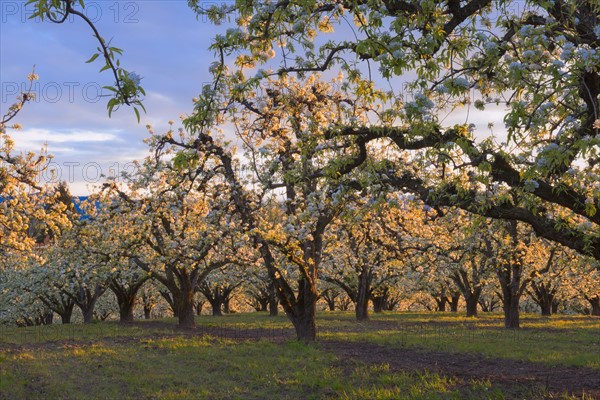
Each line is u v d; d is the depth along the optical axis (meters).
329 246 30.27
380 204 12.37
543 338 25.83
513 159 9.43
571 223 10.06
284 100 13.98
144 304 53.81
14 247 21.73
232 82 9.79
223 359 19.25
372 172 11.97
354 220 14.59
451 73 8.55
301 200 22.05
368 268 37.75
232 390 14.57
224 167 23.86
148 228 29.36
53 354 20.02
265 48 9.27
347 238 34.47
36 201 22.33
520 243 29.80
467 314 44.00
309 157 13.88
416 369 17.23
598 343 23.92
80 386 14.96
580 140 6.76
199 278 33.16
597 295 48.31
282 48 9.55
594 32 7.75
